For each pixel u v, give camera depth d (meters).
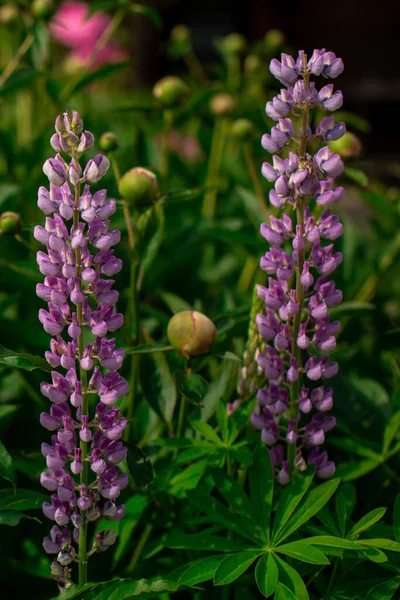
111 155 1.68
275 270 1.41
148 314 1.81
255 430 1.50
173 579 1.40
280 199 1.40
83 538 1.38
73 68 2.57
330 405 1.42
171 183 2.34
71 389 1.37
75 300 1.35
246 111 2.27
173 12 6.21
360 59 6.27
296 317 1.42
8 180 1.96
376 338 1.86
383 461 1.53
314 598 1.46
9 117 2.75
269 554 1.40
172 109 1.89
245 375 1.49
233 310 1.63
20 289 1.76
